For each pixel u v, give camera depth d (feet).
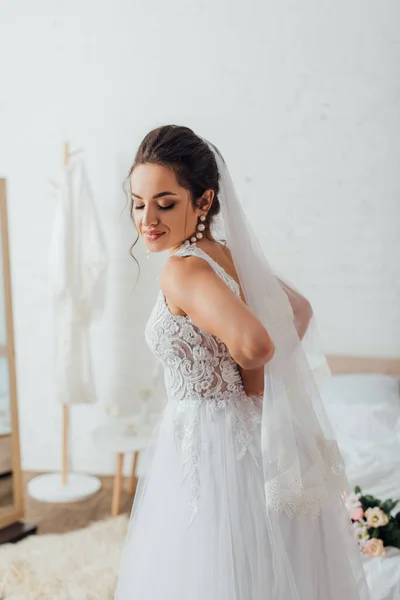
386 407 9.99
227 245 5.49
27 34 12.50
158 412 12.46
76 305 11.17
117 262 12.48
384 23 11.42
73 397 11.34
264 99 11.89
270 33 11.76
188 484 4.99
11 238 12.92
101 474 13.00
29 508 11.27
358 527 7.08
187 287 4.55
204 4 11.88
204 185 4.98
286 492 4.77
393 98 11.53
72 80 12.44
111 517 10.67
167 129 4.91
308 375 5.34
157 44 12.10
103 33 12.25
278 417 4.86
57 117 12.55
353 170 11.76
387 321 11.87
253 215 12.13
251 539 4.80
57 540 9.70
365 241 11.83
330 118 11.73
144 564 5.12
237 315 4.28
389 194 11.69
